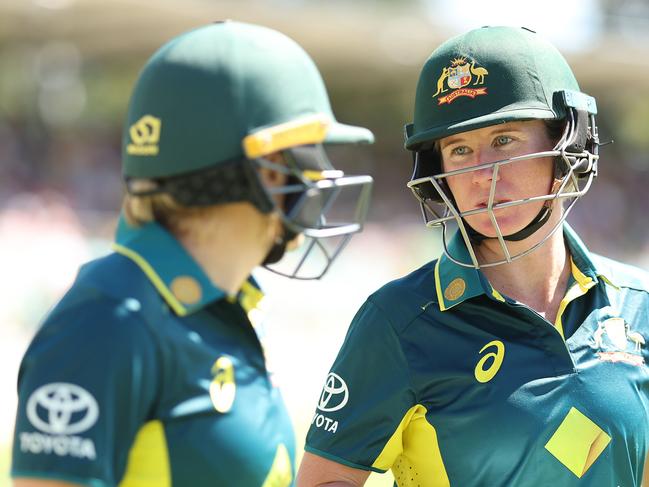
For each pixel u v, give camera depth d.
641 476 8.87
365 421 8.62
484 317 8.62
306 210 6.88
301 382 31.89
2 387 30.20
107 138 84.50
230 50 6.63
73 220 51.38
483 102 8.53
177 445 6.25
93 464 5.82
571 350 8.62
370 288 53.50
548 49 8.92
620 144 94.75
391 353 8.64
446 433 8.51
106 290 6.18
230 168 6.51
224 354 6.55
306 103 6.83
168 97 6.55
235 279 6.78
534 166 8.61
